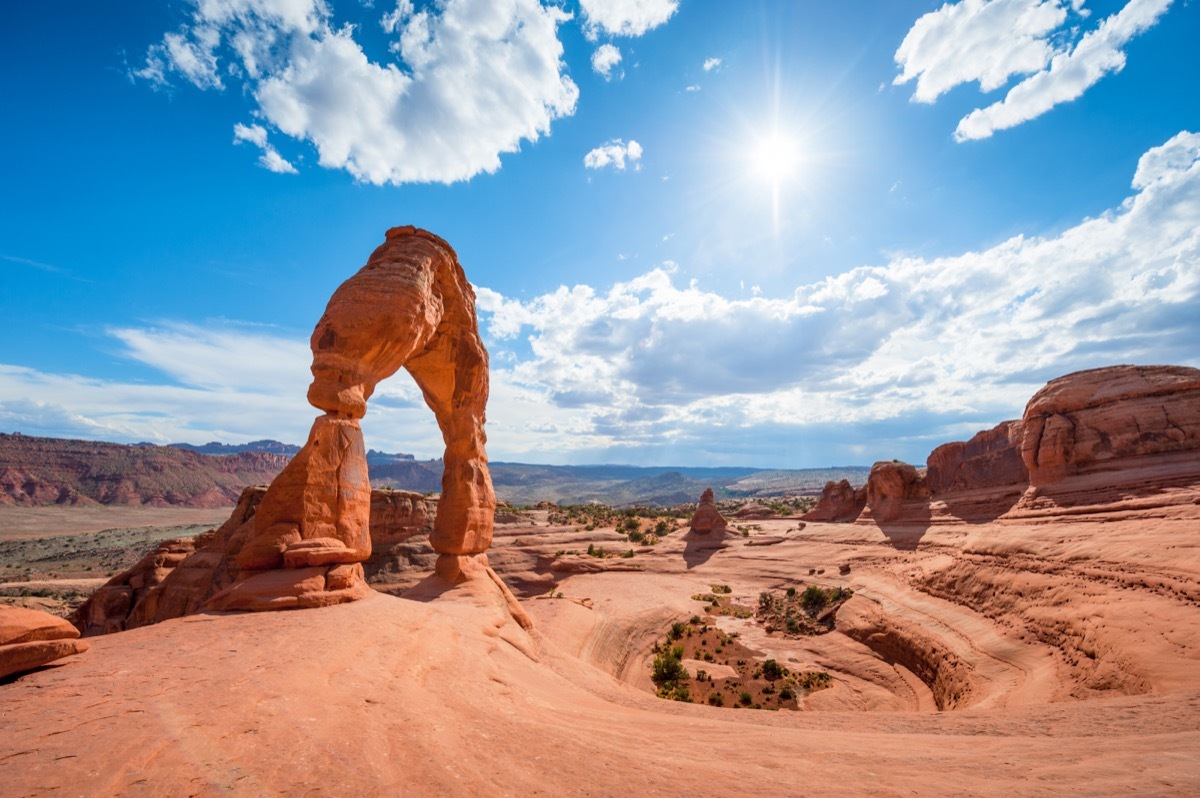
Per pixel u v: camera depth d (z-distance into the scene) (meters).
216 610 13.80
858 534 71.88
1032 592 27.55
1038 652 23.61
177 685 7.30
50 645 8.19
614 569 77.31
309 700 7.18
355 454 18.16
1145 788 5.98
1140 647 18.09
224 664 8.40
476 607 21.28
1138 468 31.56
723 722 11.69
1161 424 32.47
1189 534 22.94
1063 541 29.23
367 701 7.64
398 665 9.84
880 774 6.80
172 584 34.97
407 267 21.09
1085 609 22.83
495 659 14.35
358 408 18.45
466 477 26.36
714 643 45.88
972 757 7.83
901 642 34.50
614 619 45.31
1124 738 9.24
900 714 13.46
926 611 35.38
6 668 7.53
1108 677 18.20
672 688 34.25
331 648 9.66
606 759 6.84
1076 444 35.50
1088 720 11.38
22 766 4.80
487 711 8.77
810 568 67.31
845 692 33.09
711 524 95.31
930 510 65.50
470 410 27.44
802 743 8.80
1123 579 22.92
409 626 12.64
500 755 6.60
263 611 13.49
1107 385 36.50
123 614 37.16
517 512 113.31
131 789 4.57
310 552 15.52
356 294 19.36
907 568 48.97
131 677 7.67
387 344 19.50
